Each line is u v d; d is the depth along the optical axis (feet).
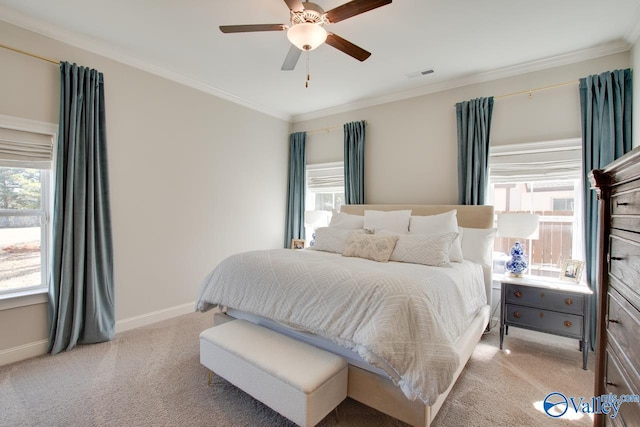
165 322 10.91
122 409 6.19
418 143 12.50
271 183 15.52
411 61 10.11
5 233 8.27
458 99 11.58
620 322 4.13
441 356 5.20
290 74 11.29
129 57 10.00
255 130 14.62
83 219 8.77
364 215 12.30
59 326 8.44
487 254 9.99
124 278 10.14
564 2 7.09
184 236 11.84
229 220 13.53
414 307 5.46
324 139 15.46
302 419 5.03
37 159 8.51
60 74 8.52
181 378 7.32
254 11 7.66
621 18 7.67
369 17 7.70
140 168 10.49
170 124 11.31
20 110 8.11
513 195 10.84
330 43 6.95
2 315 7.89
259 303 7.22
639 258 3.52
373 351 5.11
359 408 6.37
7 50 7.90
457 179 11.58
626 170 3.82
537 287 8.62
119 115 9.93
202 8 7.55
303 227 15.88
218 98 12.95
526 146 10.18
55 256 8.40
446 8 7.34
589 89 9.01
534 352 8.86
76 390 6.80
